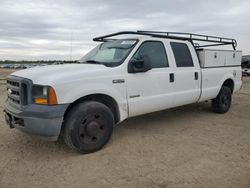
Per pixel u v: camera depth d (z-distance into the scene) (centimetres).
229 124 570
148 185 304
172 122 588
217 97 655
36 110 353
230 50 670
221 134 496
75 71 387
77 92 374
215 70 620
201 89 582
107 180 317
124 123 579
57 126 356
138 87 454
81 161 372
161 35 530
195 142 450
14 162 371
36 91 362
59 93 358
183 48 553
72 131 375
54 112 352
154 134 497
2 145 438
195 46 598
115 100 423
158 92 488
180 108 740
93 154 397
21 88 372
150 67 448
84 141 389
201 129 530
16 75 406
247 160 372
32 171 343
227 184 304
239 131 516
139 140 461
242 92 1163
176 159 376
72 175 331
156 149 416
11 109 389
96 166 356
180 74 527
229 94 679
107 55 481
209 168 346
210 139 466
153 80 476
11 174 334
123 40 498
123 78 431
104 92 406
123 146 430
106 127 411
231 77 677
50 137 360
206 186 300
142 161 370
